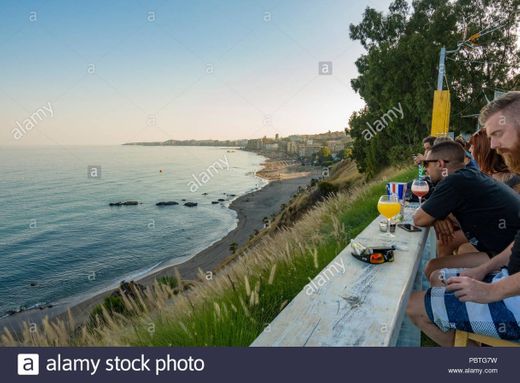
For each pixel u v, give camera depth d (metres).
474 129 23.31
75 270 48.84
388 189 3.40
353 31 28.84
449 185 2.51
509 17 24.14
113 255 54.22
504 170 3.04
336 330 1.29
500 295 1.61
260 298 3.19
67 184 131.62
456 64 21.97
